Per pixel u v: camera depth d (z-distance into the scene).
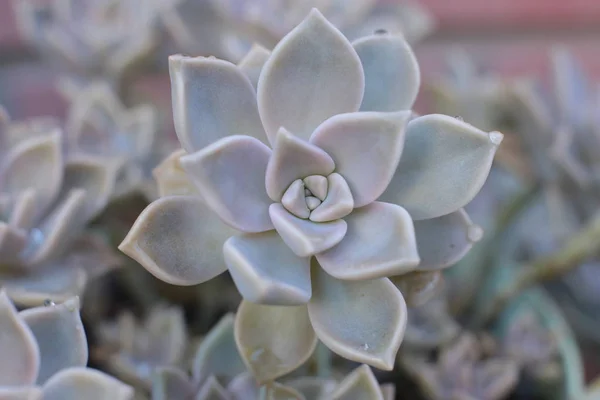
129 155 0.41
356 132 0.30
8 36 0.62
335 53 0.31
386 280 0.30
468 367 0.41
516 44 0.67
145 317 0.42
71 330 0.30
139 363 0.39
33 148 0.35
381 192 0.31
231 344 0.34
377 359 0.29
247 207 0.30
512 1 0.65
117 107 0.42
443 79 0.47
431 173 0.31
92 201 0.36
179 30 0.43
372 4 0.45
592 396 0.40
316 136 0.30
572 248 0.41
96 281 0.41
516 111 0.43
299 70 0.31
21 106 0.63
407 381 0.42
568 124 0.42
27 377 0.29
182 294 0.44
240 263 0.29
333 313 0.31
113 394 0.28
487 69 0.60
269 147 0.31
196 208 0.31
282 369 0.32
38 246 0.34
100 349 0.40
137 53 0.43
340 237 0.30
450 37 0.67
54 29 0.44
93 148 0.40
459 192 0.31
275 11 0.44
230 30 0.44
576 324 0.49
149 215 0.30
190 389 0.33
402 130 0.30
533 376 0.42
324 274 0.31
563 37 0.67
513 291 0.43
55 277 0.34
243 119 0.31
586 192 0.41
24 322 0.29
